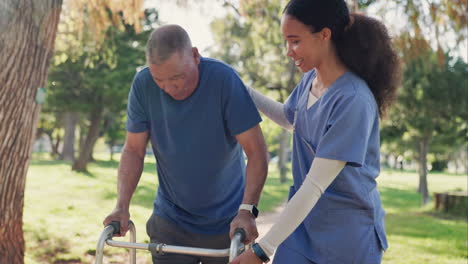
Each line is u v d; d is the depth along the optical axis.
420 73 13.41
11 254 4.41
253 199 2.22
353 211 1.95
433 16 5.86
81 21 6.41
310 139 2.01
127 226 2.18
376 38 1.94
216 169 2.41
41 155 47.59
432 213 12.50
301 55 1.89
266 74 14.09
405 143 20.28
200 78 2.25
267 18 11.09
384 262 6.16
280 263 2.08
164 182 2.54
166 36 2.00
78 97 20.67
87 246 6.02
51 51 4.27
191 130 2.31
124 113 22.62
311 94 2.06
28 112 4.24
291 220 1.81
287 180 25.89
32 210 8.88
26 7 4.02
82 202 11.03
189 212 2.52
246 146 2.32
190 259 2.55
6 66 4.02
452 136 16.98
